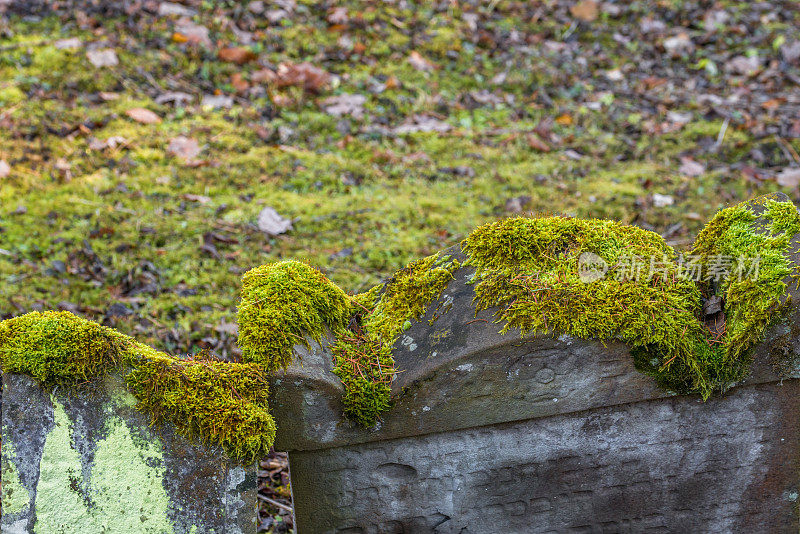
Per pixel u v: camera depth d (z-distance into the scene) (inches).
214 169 192.7
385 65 248.1
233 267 161.3
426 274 91.9
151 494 75.9
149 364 76.2
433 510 92.2
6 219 165.9
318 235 175.5
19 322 75.1
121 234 165.8
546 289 85.7
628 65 266.5
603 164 214.1
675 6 297.0
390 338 89.1
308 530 92.3
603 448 91.6
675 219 185.3
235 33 244.4
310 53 246.5
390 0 276.5
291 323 83.7
